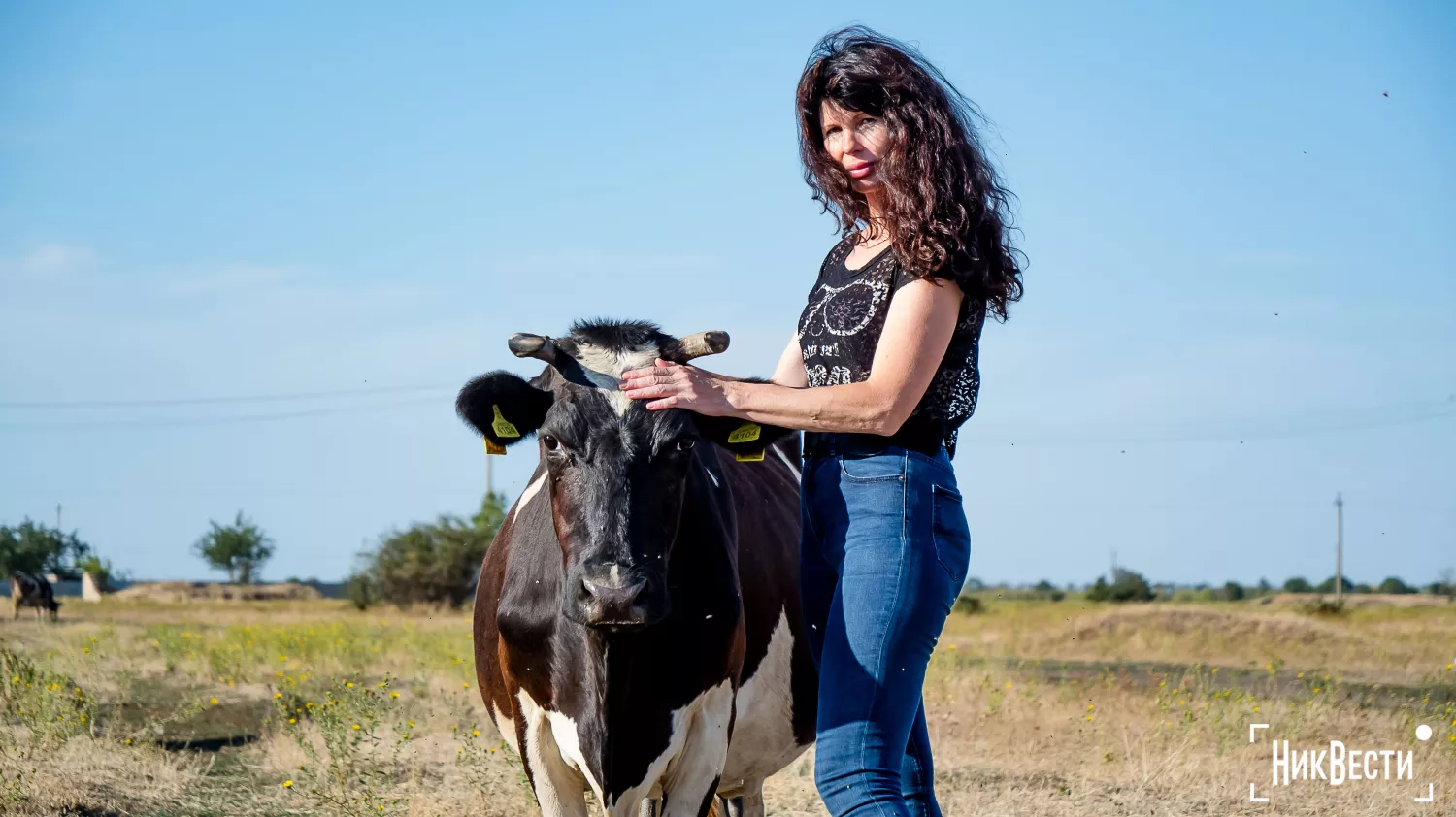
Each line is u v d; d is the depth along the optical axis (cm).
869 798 319
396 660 1564
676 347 400
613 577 353
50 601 3456
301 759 823
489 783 727
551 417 380
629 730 395
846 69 336
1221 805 720
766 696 467
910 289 322
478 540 4584
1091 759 846
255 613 3856
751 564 458
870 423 319
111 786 727
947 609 334
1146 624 2512
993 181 340
